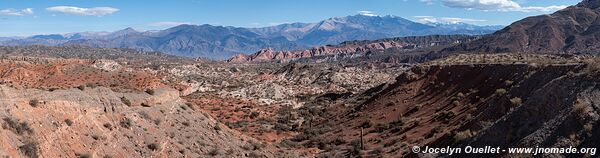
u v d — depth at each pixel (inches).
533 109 1311.5
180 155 1364.4
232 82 6072.8
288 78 6943.9
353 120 3014.3
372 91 3878.0
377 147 2084.2
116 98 1387.8
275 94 5221.5
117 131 1237.7
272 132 2947.8
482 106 2057.1
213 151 1528.1
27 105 1014.4
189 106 1872.5
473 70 2704.2
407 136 2139.5
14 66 3786.9
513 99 1670.8
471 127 1739.7
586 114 1133.7
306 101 4992.6
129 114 1357.0
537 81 1806.1
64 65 4001.0
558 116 1205.7
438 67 3075.8
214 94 5012.3
